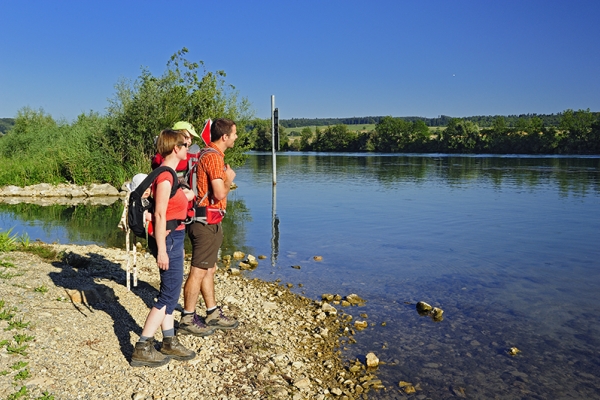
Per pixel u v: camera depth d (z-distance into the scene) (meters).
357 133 92.19
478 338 6.03
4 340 4.39
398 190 23.16
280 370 4.97
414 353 5.61
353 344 5.84
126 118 23.81
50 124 39.00
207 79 24.27
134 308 5.86
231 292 7.44
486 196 20.61
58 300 5.59
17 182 23.23
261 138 84.06
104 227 13.52
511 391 4.80
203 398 4.18
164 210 4.21
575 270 9.05
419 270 9.08
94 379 4.16
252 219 14.95
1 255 7.44
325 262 9.66
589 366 5.30
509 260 9.77
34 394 3.77
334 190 23.30
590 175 31.78
